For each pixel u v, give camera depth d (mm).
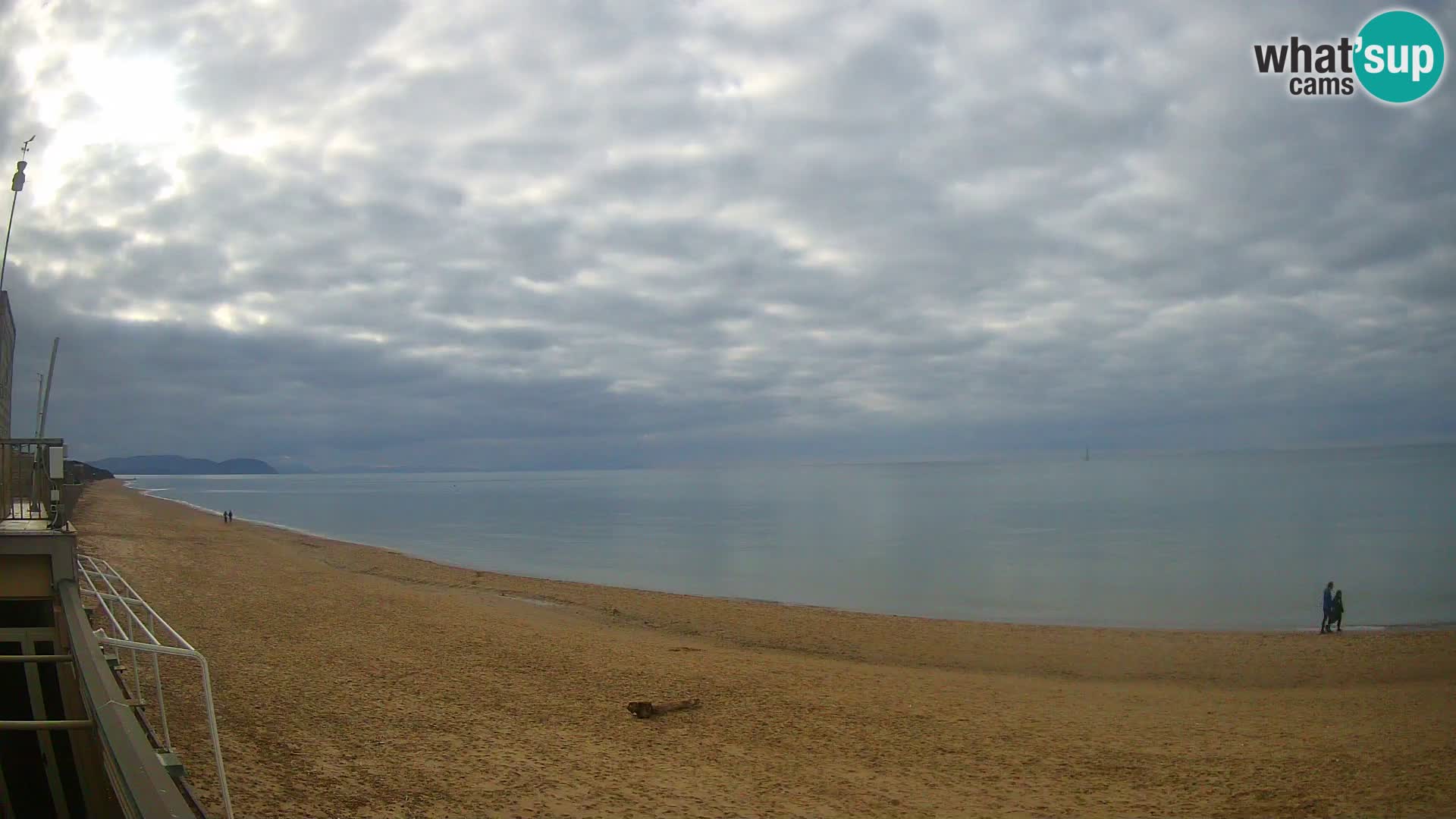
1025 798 10219
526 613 25000
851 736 12789
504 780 9719
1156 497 111938
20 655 8750
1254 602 31422
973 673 18906
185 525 50344
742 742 12156
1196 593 33688
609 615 26062
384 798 8688
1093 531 63375
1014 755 12055
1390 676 19016
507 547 54531
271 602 21250
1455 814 9094
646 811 9172
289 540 47781
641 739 12016
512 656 16906
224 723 10508
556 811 8906
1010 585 36094
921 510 93562
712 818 9125
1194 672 19406
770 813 9398
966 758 11859
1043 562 44594
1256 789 10398
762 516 87125
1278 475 185625
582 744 11492
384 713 11898
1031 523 72000
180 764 6047
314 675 13688
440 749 10562
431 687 13773
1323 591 33812
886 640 22984
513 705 13164
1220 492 120062
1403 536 55406
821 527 71312
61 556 9906
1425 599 31938
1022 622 27250
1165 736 13148
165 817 4836
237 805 7879
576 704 13633
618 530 69438
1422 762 11109
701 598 30453
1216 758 11883
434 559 45906
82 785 8727
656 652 18844
